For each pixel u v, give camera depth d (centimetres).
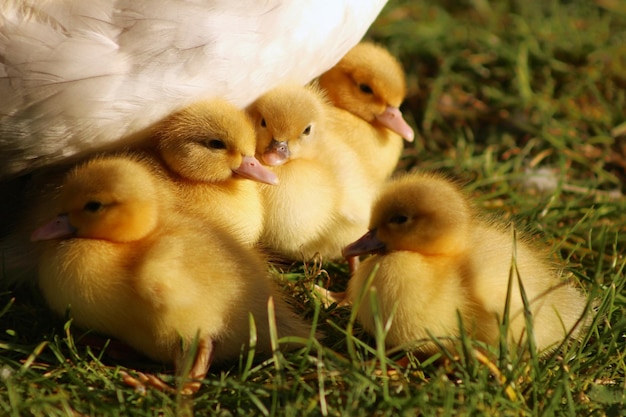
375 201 575
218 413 501
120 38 552
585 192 797
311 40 609
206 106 600
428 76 945
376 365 547
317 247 668
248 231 630
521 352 529
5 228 643
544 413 490
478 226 586
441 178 630
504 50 944
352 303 588
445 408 480
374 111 716
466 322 546
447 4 1045
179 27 556
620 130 864
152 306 527
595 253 697
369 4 650
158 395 507
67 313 554
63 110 562
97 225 541
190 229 558
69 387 521
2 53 546
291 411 481
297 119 631
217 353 550
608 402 520
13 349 550
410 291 545
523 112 895
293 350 561
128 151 616
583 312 554
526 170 832
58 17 545
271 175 612
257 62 590
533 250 600
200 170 613
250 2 568
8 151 589
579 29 994
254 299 548
